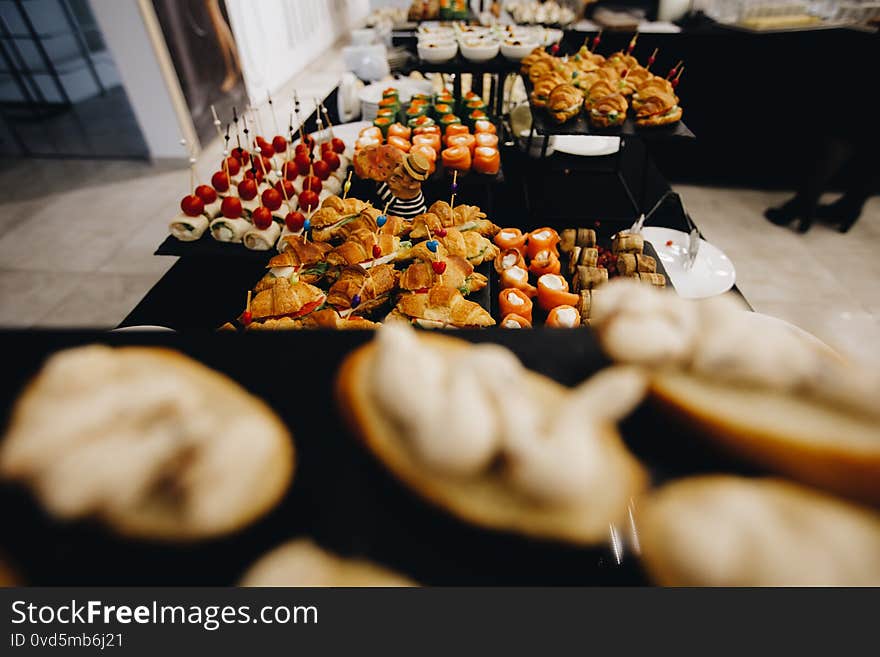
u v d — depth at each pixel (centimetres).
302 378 43
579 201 248
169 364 43
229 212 178
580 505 35
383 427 39
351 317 149
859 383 38
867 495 35
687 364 41
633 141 293
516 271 172
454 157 213
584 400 40
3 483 36
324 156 218
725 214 391
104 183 455
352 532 36
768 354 40
